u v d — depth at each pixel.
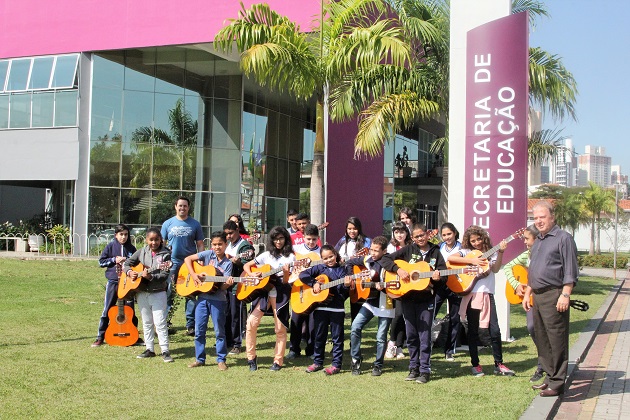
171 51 23.50
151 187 23.50
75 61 23.48
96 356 8.02
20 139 24.17
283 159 26.81
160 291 7.97
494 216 9.68
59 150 23.62
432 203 34.81
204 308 7.66
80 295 13.28
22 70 24.27
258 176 25.09
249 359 7.56
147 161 23.48
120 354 8.18
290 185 27.38
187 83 23.77
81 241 23.34
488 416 5.77
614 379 7.69
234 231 8.87
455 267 7.29
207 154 23.94
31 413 5.68
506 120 9.65
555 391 6.56
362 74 14.21
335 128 21.89
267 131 25.70
